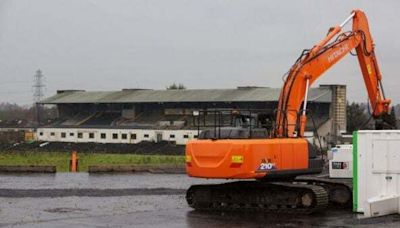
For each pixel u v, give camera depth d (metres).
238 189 20.98
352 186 21.36
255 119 21.45
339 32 24.36
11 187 28.89
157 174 38.97
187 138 98.88
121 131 105.44
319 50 23.39
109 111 119.75
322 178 23.94
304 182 22.61
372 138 19.61
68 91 129.50
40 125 121.38
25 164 43.66
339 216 19.39
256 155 19.48
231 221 18.39
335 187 21.89
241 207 21.11
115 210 20.89
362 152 19.80
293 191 20.02
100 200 23.73
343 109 93.62
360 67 25.59
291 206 20.22
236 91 106.00
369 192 19.73
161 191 27.08
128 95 117.56
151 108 115.19
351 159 23.97
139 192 26.62
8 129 124.31
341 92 93.06
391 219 18.12
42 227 17.00
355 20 25.22
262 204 20.75
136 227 17.14
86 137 108.50
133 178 35.25
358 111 100.56
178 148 89.56
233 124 21.25
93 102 116.75
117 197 24.78
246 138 20.14
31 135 112.75
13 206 21.69
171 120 109.88
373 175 19.61
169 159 55.56
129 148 92.62
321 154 22.36
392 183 19.33
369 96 25.84
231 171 19.44
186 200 22.25
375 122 25.86
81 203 22.73
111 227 17.12
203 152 20.05
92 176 36.59
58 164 46.84
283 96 22.42
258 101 96.94
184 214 20.03
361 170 19.83
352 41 24.73
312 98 88.88
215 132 20.45
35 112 162.62
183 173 40.06
